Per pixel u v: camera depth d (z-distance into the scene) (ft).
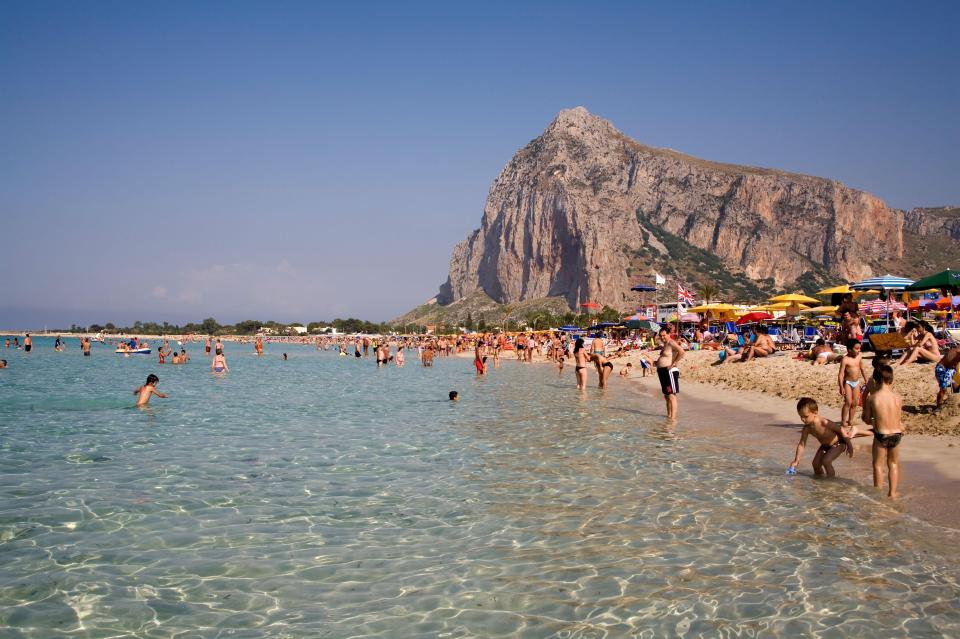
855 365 46.85
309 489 34.78
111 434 53.31
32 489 34.73
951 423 45.29
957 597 20.45
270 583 22.36
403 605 20.63
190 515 30.04
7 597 21.20
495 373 153.07
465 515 29.84
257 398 84.74
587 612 19.95
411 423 59.77
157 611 20.30
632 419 61.26
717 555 24.31
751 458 41.70
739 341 166.09
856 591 20.99
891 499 31.19
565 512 30.14
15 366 164.35
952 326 104.17
